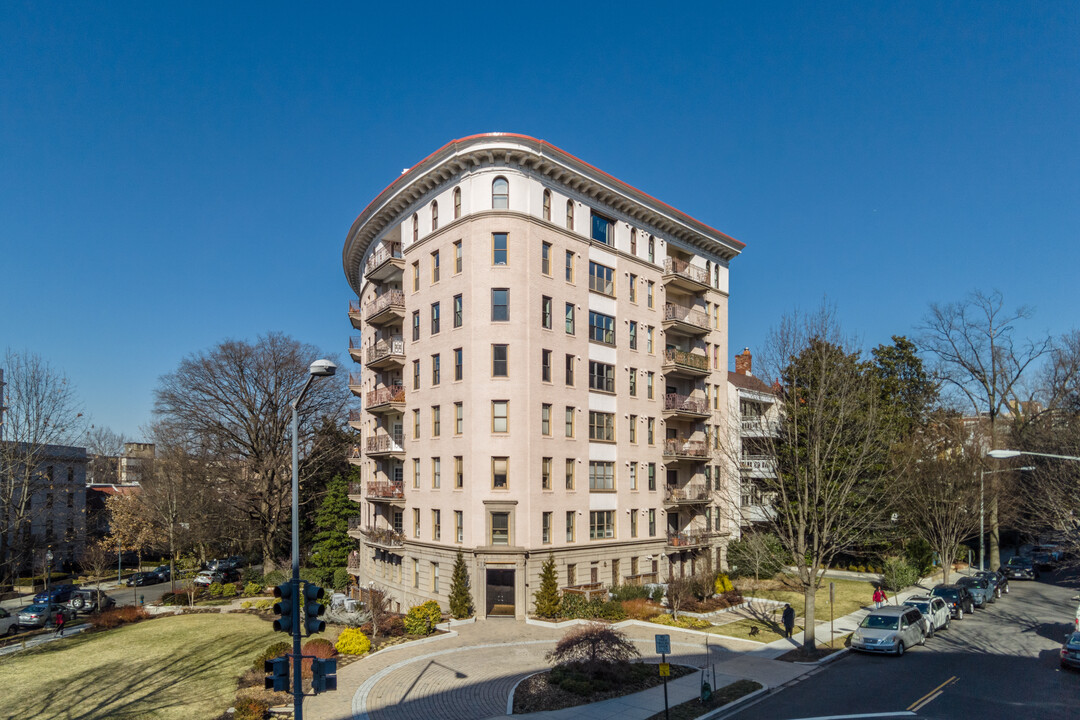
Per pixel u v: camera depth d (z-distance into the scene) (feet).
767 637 93.66
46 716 65.92
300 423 183.93
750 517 149.89
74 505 200.23
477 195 114.62
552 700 65.36
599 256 127.44
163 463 183.21
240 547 202.69
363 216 147.33
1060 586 145.89
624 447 128.26
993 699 64.64
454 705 64.59
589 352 122.93
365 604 112.98
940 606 100.94
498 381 110.42
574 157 119.44
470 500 109.19
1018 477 162.91
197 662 85.25
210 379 172.35
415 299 127.54
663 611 109.81
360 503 166.50
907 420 168.04
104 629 113.60
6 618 138.31
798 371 97.14
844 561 162.50
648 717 60.64
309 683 72.43
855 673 75.41
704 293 156.66
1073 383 162.81
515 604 105.29
